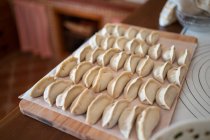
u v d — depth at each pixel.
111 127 0.47
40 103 0.53
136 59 0.64
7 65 2.00
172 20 0.85
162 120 0.48
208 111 0.51
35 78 1.81
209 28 0.80
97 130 0.46
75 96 0.53
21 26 2.07
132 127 0.46
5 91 1.68
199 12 0.79
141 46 0.69
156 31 0.80
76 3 1.68
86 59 0.67
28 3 1.89
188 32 0.82
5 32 2.02
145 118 0.45
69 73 0.61
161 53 0.68
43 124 0.50
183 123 0.32
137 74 0.61
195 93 0.56
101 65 0.65
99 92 0.56
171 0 0.84
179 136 0.33
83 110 0.50
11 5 1.99
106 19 1.66
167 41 0.74
